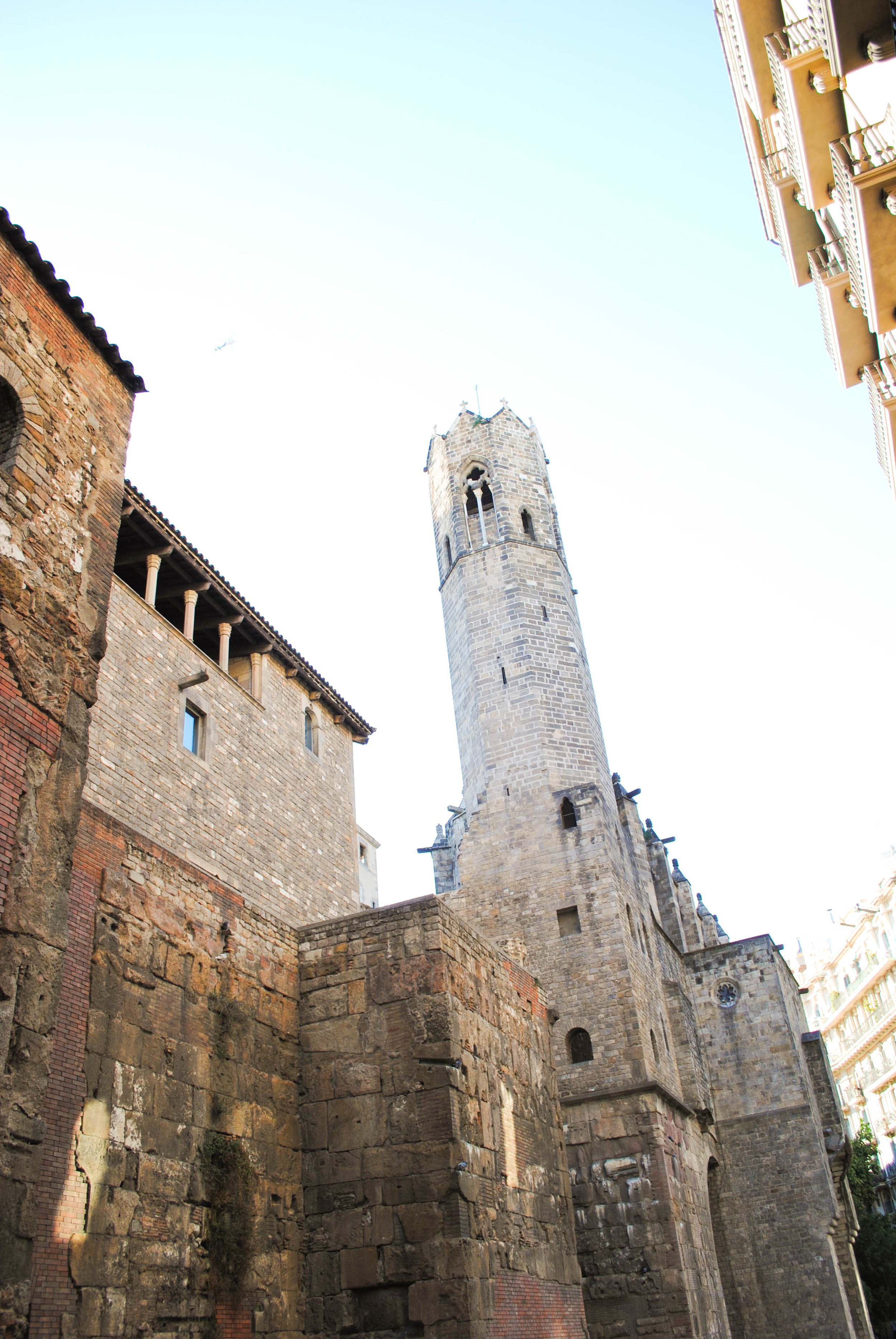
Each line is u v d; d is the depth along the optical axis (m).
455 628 46.28
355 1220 17.72
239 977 18.50
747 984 48.34
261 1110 17.97
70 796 13.80
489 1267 17.77
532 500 48.59
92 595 15.30
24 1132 11.70
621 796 47.38
